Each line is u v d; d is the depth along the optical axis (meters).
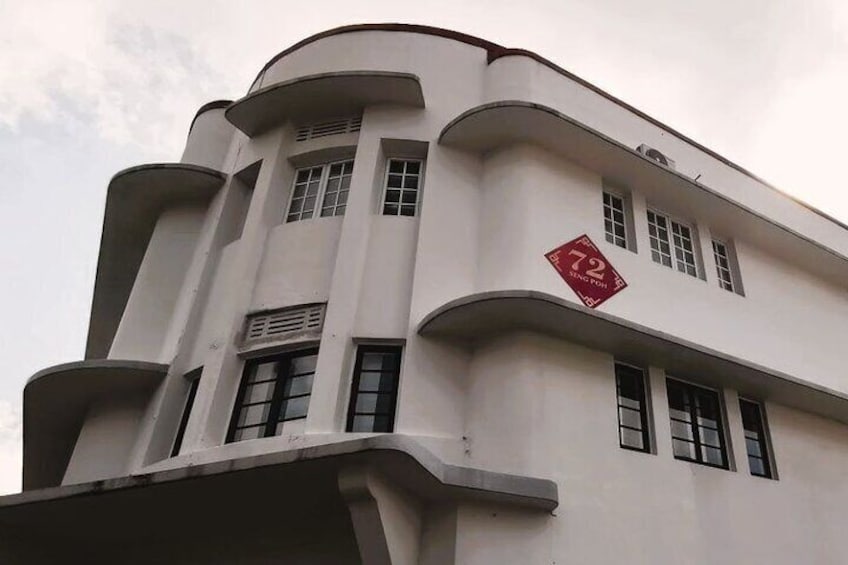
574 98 11.12
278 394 8.34
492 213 9.46
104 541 7.93
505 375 7.83
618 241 10.16
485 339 8.27
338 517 6.98
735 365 8.83
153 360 9.93
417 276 8.62
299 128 10.76
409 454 5.79
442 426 7.73
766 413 9.73
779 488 9.04
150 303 10.45
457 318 7.93
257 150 10.77
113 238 12.46
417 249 8.87
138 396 9.53
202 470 6.21
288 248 9.41
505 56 11.05
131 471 8.71
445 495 6.69
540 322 7.91
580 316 7.73
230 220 10.67
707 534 7.94
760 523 8.48
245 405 8.48
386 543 6.07
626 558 7.16
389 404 7.96
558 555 6.75
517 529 6.74
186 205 11.47
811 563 8.66
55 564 7.91
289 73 11.53
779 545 8.49
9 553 7.48
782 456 9.42
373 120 10.18
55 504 6.96
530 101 10.34
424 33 11.35
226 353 8.59
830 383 11.24
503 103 9.28
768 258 11.99
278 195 10.06
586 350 8.35
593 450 7.66
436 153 9.81
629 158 10.08
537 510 6.93
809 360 11.23
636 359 8.68
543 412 7.57
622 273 9.61
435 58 11.05
